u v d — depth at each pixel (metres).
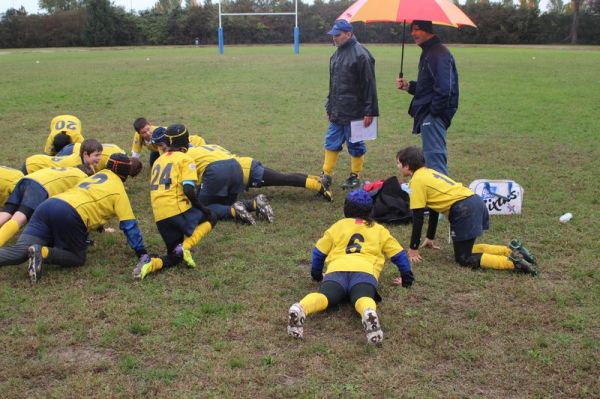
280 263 5.26
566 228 6.09
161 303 4.46
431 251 5.52
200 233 5.23
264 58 29.66
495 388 3.46
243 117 13.16
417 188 5.10
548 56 31.53
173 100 15.43
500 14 49.78
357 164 7.77
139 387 3.43
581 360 3.70
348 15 6.72
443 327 4.11
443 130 6.28
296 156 9.62
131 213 5.07
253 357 3.74
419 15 6.00
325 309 4.30
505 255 5.22
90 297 4.54
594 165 8.79
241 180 6.60
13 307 4.38
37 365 3.64
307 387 3.43
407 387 3.45
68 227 4.89
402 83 6.73
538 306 4.43
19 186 5.49
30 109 14.02
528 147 10.13
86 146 5.88
